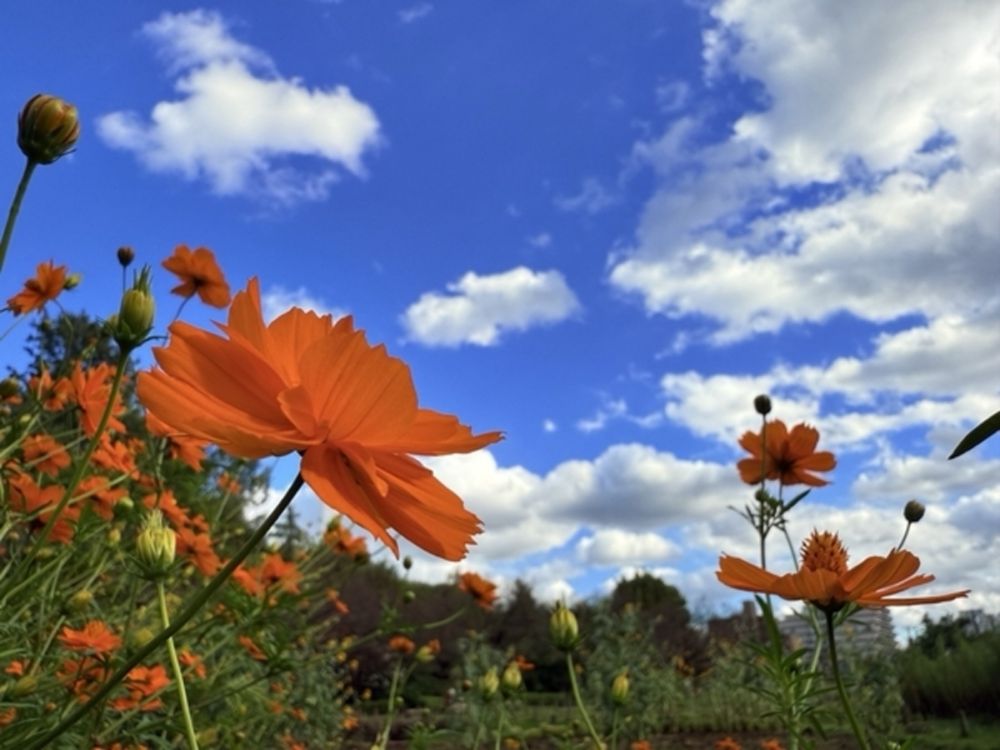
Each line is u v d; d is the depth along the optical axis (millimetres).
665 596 16156
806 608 2150
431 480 1091
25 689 1913
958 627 8742
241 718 3318
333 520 4551
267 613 2904
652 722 7551
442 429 1073
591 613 9180
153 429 1000
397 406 986
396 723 8445
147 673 2189
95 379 2543
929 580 1302
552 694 11422
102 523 2428
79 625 2586
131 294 1319
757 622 10180
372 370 986
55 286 2756
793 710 1782
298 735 5500
